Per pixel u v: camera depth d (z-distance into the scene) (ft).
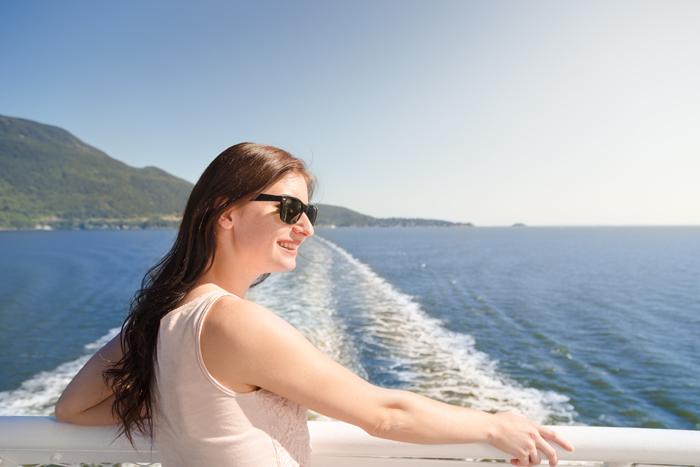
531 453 3.49
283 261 3.68
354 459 3.87
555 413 28.55
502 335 49.75
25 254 182.70
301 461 3.32
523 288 92.48
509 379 33.60
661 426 29.17
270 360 3.00
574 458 3.56
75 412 3.87
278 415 3.22
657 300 80.84
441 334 46.93
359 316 51.06
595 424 28.17
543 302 75.41
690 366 41.39
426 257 170.60
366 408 3.18
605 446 3.52
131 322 3.58
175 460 3.36
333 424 3.93
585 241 354.33
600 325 58.70
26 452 3.99
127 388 3.57
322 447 3.80
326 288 70.03
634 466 3.58
